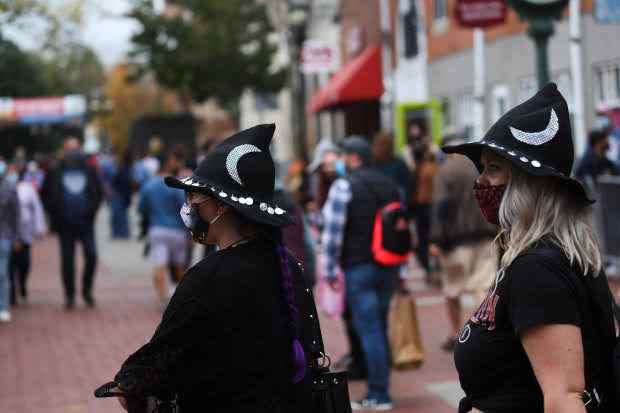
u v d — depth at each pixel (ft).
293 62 179.83
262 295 16.62
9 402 43.27
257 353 16.34
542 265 14.76
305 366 17.07
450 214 49.49
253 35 181.16
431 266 81.46
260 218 16.65
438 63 136.77
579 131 85.35
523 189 15.48
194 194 17.48
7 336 60.64
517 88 110.52
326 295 41.98
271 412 16.28
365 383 44.98
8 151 271.90
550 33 51.60
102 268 100.42
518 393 15.30
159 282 70.33
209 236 17.49
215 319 16.16
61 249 72.49
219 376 16.19
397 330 41.04
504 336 15.34
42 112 193.67
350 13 165.48
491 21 66.28
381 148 60.08
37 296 80.38
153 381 16.12
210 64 177.27
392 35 153.48
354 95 126.93
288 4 158.51
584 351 14.85
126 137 406.41
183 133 209.56
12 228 67.31
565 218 15.30
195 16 183.01
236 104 203.31
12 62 219.00
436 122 120.88
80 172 72.28
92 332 61.36
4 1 94.68
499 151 15.42
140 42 177.27
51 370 50.11
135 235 145.69
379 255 39.32
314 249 43.93
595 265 15.17
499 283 15.48
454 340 50.67
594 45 92.79
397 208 39.52
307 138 170.71
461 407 16.52
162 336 16.12
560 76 101.04
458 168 49.16
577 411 14.26
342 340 54.80
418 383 44.21
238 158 16.96
